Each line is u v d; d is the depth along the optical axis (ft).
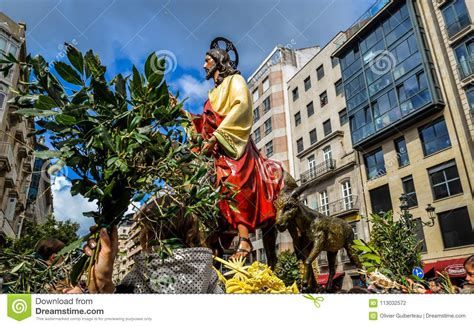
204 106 12.75
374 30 67.15
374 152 63.00
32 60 5.11
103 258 4.85
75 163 4.82
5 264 5.43
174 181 5.80
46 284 5.50
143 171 5.16
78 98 5.01
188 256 5.32
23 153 48.91
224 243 12.06
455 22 58.54
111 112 5.11
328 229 12.12
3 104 40.22
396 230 20.20
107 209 4.96
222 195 6.24
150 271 5.23
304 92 71.77
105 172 4.77
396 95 62.03
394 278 14.78
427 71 58.80
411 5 62.64
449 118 56.44
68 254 5.46
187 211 5.60
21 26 52.95
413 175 58.70
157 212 5.48
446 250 53.42
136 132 5.02
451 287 13.17
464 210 52.95
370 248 16.74
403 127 60.59
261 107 74.69
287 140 68.80
